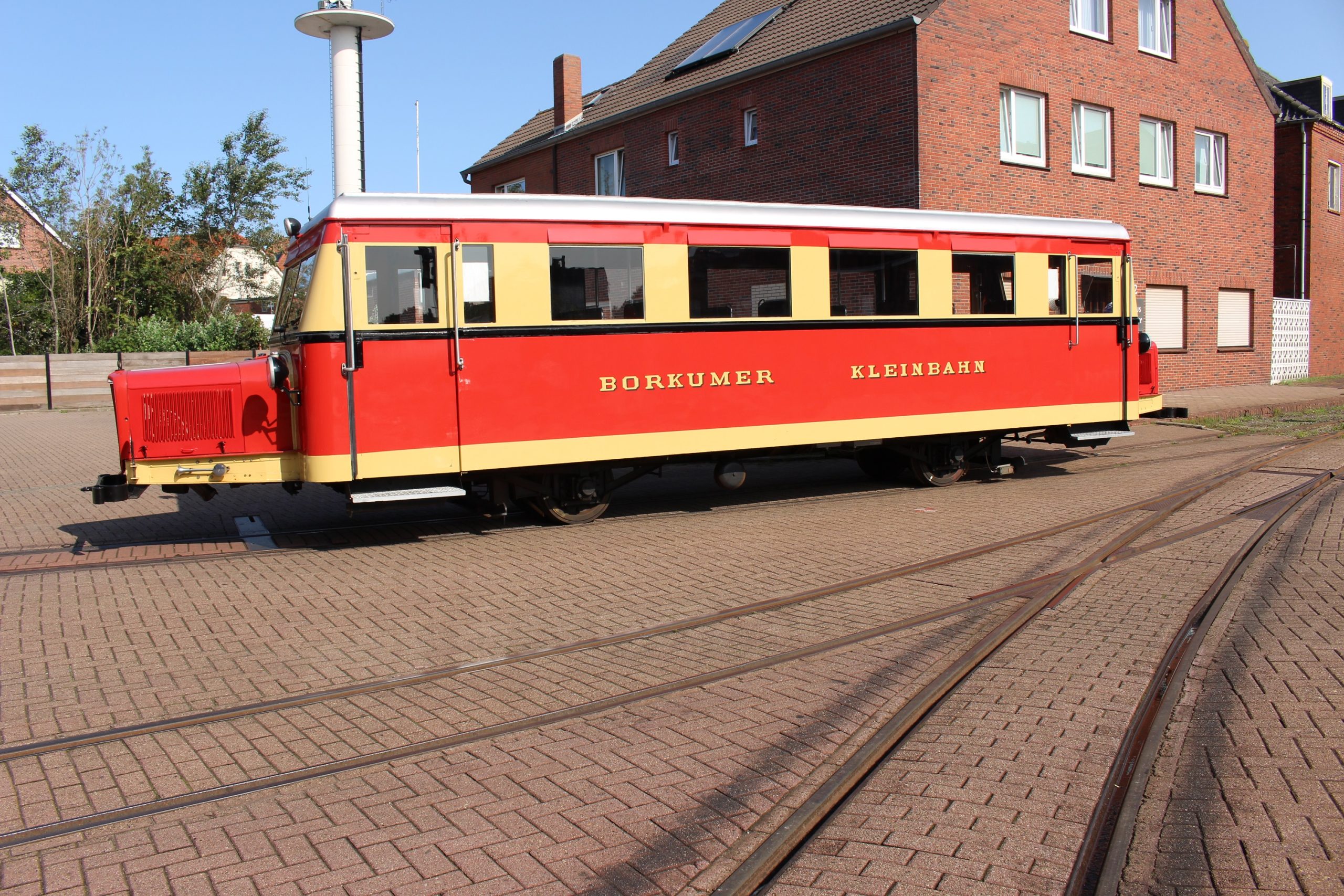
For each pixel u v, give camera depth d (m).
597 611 6.63
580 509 9.84
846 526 9.41
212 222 40.94
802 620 6.31
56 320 32.25
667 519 10.04
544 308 8.98
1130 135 21.05
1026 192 18.81
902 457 12.02
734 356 9.87
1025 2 18.66
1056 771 4.00
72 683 5.29
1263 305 25.03
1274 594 6.49
